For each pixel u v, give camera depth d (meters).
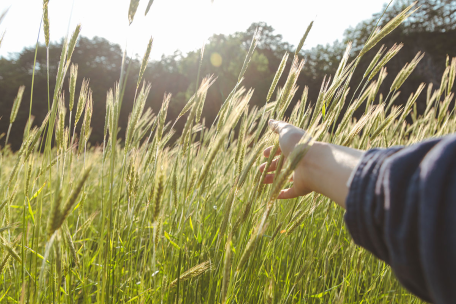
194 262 1.54
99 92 29.77
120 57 39.41
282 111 1.11
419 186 0.41
